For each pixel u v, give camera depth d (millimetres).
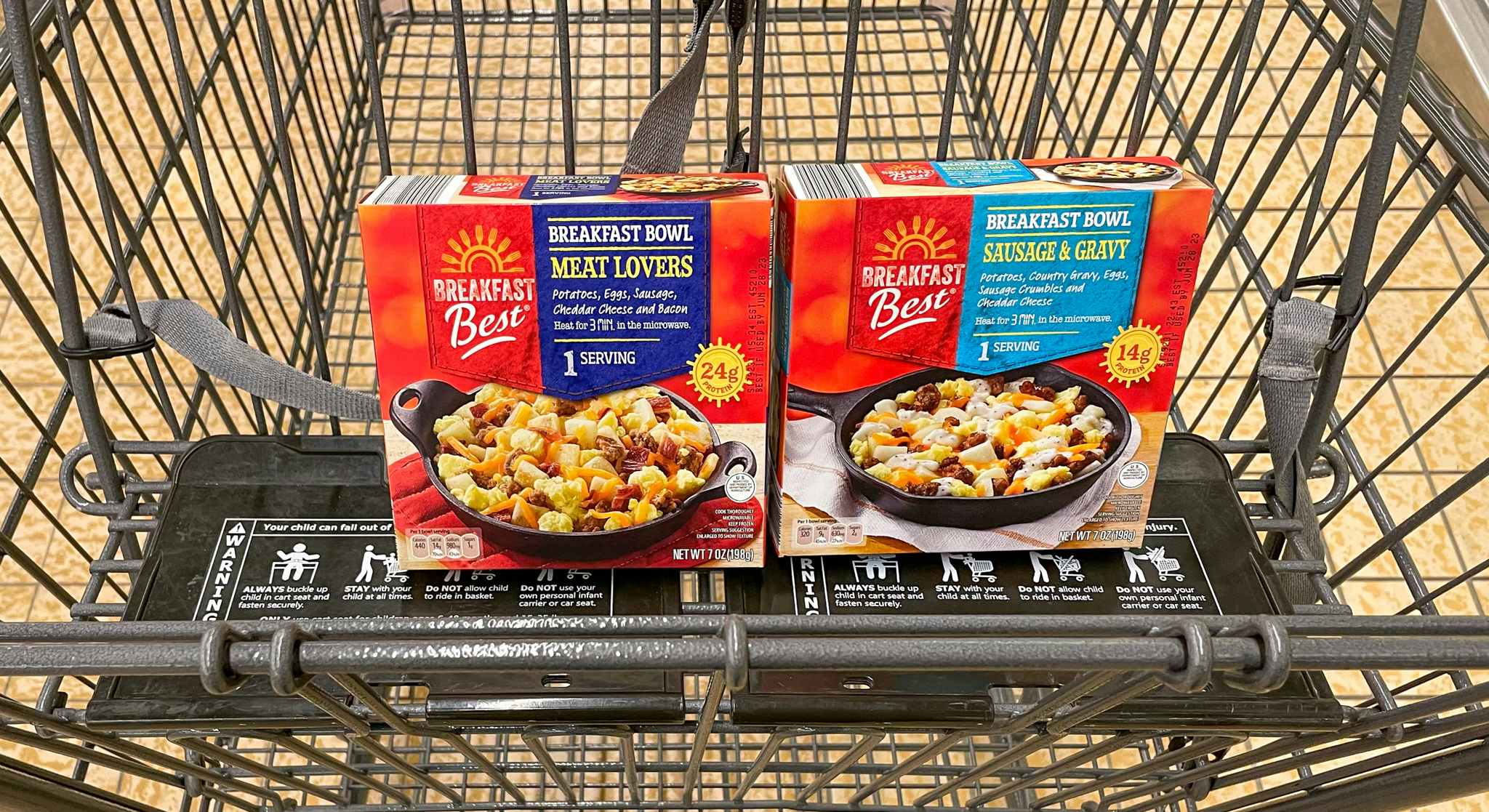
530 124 1695
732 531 706
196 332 710
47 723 620
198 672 475
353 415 712
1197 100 2072
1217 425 1854
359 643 487
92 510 792
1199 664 474
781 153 1694
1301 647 485
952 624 517
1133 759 1510
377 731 705
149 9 1840
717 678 576
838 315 629
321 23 1330
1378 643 486
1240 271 2008
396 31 1621
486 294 615
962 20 805
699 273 612
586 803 1323
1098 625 515
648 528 692
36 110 654
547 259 603
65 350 722
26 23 639
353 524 752
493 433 665
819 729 756
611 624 523
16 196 1913
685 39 1751
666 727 749
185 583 718
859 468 682
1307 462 800
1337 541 1848
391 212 584
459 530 698
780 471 689
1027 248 616
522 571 724
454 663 485
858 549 722
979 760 1496
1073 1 1946
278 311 1734
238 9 1000
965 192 601
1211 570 741
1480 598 1791
